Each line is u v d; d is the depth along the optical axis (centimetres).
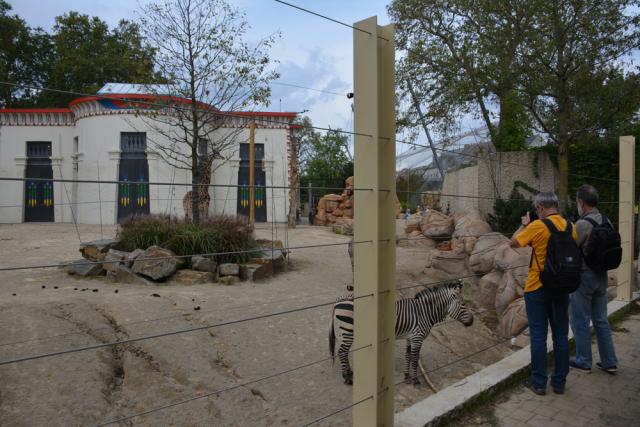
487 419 350
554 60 1223
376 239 244
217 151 1311
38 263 1057
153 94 1199
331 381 510
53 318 603
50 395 430
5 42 2777
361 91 247
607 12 1137
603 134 1328
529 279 404
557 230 388
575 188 1384
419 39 1480
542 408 371
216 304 722
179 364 516
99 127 2122
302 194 3600
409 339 529
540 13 1162
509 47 1225
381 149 253
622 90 1158
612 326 611
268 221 2283
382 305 258
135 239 970
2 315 598
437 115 1433
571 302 468
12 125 2353
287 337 622
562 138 1240
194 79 1183
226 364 539
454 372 577
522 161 1441
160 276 858
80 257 1140
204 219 1080
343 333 503
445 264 989
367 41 243
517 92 1263
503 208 1324
